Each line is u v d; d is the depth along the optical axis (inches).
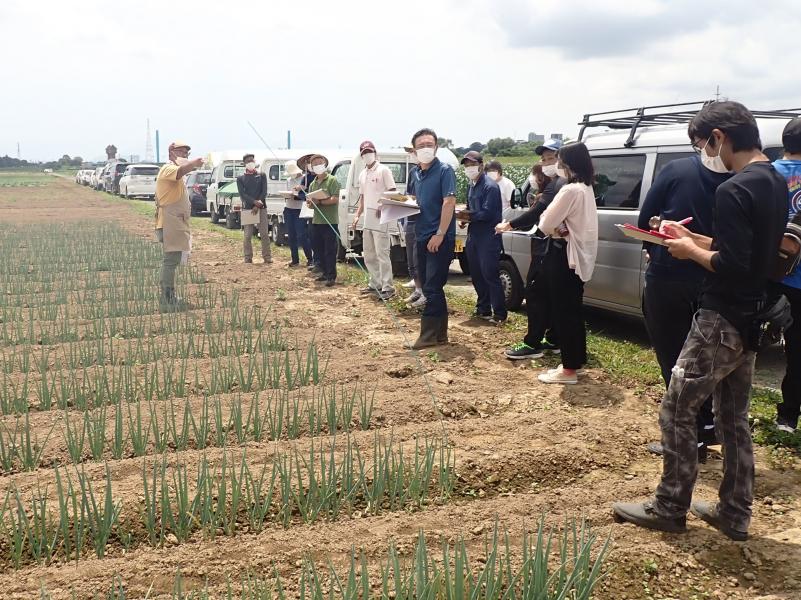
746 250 134.0
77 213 1185.4
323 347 306.3
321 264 472.1
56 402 234.4
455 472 178.5
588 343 305.6
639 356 287.9
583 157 233.9
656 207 181.6
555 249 240.8
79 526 145.6
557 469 185.0
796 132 197.5
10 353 296.5
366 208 406.3
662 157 287.3
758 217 134.2
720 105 139.9
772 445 198.4
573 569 120.3
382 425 215.9
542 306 277.1
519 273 373.7
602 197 312.0
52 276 498.0
